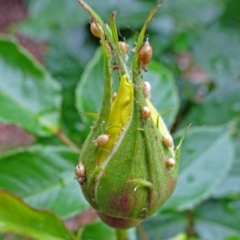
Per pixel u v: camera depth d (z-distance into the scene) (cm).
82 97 14
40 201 13
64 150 13
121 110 9
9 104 13
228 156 13
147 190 9
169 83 14
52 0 18
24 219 11
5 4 46
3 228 11
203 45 18
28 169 13
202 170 13
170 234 14
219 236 14
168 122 14
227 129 14
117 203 9
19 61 13
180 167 13
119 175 9
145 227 15
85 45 19
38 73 14
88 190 9
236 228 14
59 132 14
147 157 9
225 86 16
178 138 13
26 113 13
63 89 18
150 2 18
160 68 14
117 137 9
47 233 11
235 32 18
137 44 8
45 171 13
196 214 14
